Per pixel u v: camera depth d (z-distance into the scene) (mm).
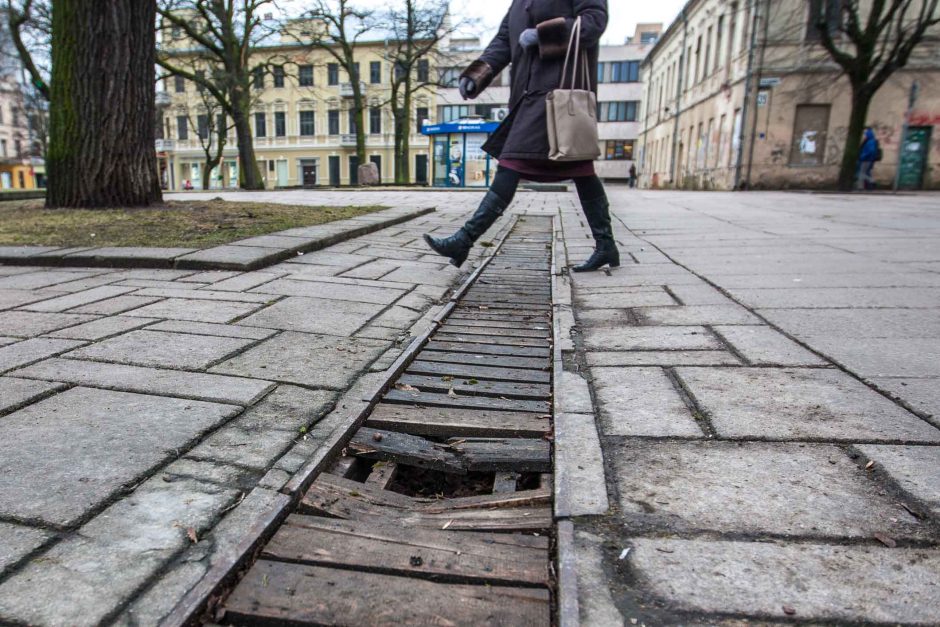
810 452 1685
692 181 30734
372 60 47562
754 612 1111
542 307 3617
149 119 7012
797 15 21062
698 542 1311
